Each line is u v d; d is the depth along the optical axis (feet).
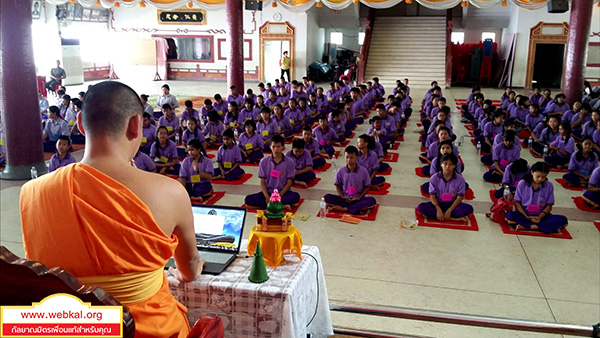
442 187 20.16
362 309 9.89
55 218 4.40
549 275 15.51
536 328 9.14
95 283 4.48
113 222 4.41
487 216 20.72
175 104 45.83
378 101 56.08
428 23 72.90
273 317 7.54
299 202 22.35
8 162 26.12
